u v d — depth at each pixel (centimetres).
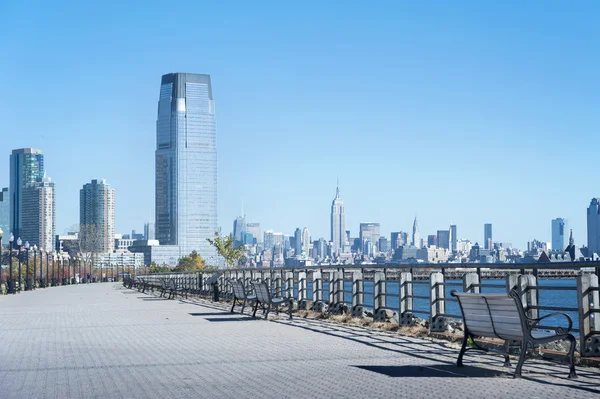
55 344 1630
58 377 1123
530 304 1284
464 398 891
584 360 1156
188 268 16962
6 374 1163
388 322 1911
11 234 7019
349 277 2247
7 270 11644
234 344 1552
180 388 998
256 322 2188
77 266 19212
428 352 1356
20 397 950
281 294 2797
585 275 1175
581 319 1171
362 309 2098
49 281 11675
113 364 1262
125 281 10069
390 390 954
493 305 1095
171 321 2294
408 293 1788
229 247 7800
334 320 2142
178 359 1312
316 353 1364
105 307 3328
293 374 1107
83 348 1533
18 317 2661
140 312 2836
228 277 3703
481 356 1290
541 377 1052
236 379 1070
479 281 1442
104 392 979
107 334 1861
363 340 1586
